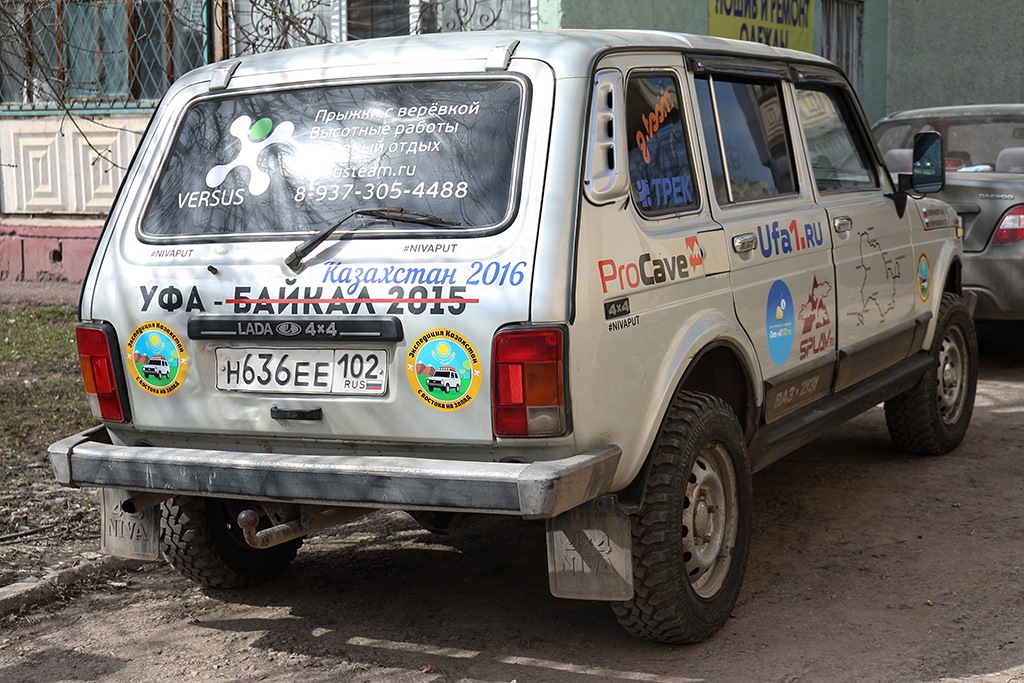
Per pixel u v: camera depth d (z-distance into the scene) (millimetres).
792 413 4910
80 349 4047
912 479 6059
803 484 6027
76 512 5496
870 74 14805
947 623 4223
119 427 4039
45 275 11719
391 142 3848
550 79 3711
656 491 3809
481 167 3684
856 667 3865
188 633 4309
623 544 3660
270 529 3838
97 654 4133
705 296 4121
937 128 9344
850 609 4379
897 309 5785
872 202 5609
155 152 4188
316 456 3697
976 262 8242
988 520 5367
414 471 3473
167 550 4516
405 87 3912
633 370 3715
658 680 3797
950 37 15750
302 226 3826
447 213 3656
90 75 11336
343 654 4082
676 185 4152
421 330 3547
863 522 5391
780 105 5039
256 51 7758
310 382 3713
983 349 9688
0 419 7012
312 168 3924
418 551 5152
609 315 3598
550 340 3418
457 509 3436
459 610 4457
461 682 3822
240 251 3846
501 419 3471
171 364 3895
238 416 3816
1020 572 4703
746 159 4672
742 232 4422
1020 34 15633
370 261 3658
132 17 11062
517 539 5273
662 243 3926
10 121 11703
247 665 4008
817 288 4930
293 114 4039
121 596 4703
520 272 3475
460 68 3859
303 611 4496
